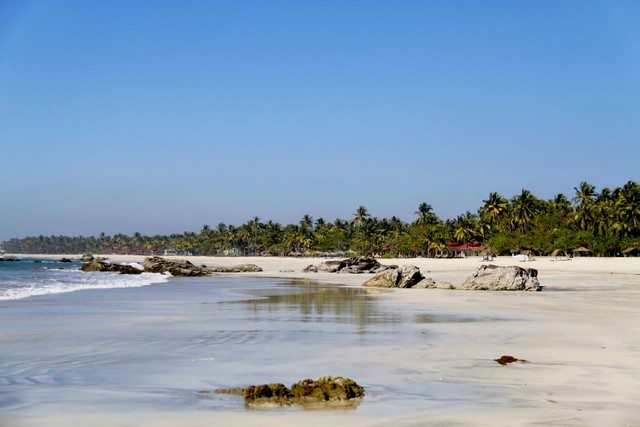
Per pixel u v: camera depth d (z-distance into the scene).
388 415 12.11
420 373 16.44
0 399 13.58
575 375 16.05
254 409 12.61
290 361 18.25
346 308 35.66
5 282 63.81
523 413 12.29
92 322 27.70
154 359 18.56
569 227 141.12
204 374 16.41
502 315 31.23
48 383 15.25
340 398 13.36
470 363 17.80
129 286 58.91
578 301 39.88
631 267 93.06
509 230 153.00
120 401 13.38
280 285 63.22
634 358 18.47
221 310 34.34
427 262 122.19
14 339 22.28
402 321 28.75
